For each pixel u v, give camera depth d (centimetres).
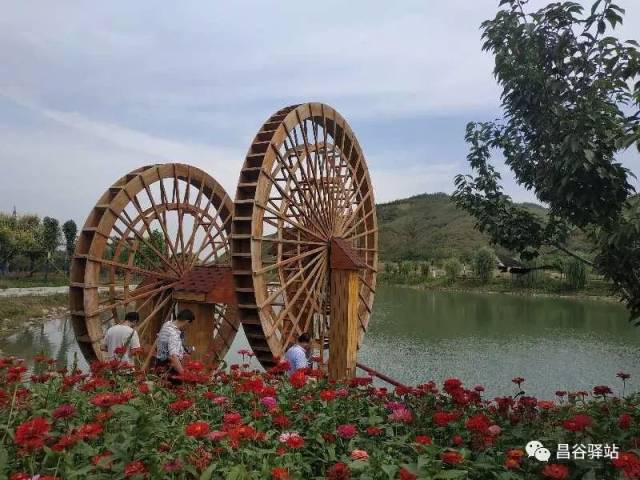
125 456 260
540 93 504
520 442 333
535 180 561
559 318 2891
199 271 941
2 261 4388
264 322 848
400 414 320
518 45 510
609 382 1479
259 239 844
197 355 876
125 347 536
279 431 323
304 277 966
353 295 929
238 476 236
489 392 1373
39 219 4684
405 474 229
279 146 892
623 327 2566
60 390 376
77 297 860
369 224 1219
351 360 900
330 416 330
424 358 1806
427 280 5412
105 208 877
